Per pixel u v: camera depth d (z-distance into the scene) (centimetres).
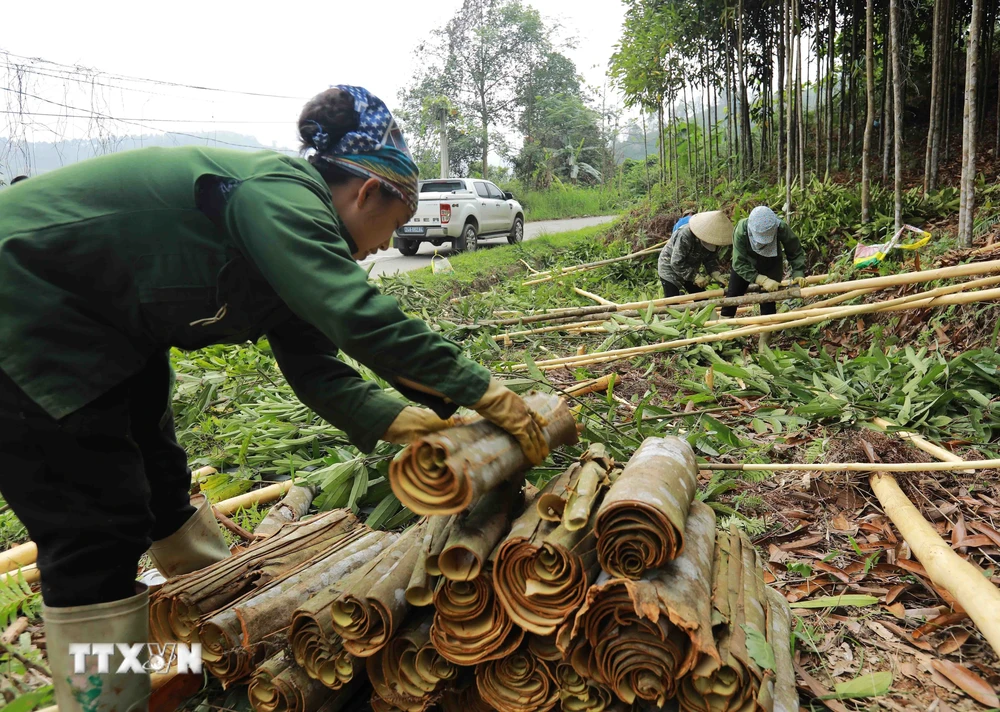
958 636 240
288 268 154
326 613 186
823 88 1247
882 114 1071
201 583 206
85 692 169
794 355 501
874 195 858
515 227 1634
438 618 181
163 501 221
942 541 274
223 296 166
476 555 171
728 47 1254
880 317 590
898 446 364
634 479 183
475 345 548
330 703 198
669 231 1133
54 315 154
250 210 157
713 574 198
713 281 684
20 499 163
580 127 3425
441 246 1638
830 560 289
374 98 180
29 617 245
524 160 3188
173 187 161
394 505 301
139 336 169
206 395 411
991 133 1025
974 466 305
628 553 171
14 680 212
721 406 461
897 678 223
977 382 421
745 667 164
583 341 627
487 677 187
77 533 165
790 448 387
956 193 822
